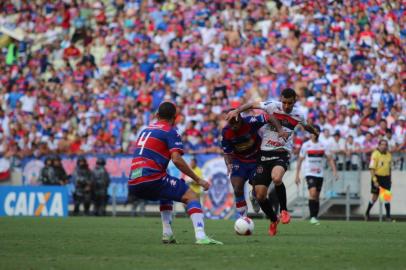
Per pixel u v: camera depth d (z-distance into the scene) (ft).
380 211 167.32
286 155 94.27
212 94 215.92
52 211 191.72
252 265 54.90
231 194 184.44
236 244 76.59
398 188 182.50
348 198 176.65
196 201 74.43
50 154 208.95
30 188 192.54
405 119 187.83
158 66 232.53
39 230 110.63
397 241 84.58
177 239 84.89
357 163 184.55
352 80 202.18
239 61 224.94
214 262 56.95
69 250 69.26
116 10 266.57
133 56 242.58
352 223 143.54
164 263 56.29
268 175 94.07
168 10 255.09
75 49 261.44
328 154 147.54
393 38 219.20
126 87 232.53
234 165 97.86
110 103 229.66
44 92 242.78
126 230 110.32
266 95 211.00
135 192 72.95
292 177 189.06
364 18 224.12
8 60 263.70
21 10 277.85
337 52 214.69
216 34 237.66
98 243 78.84
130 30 253.65
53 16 272.92
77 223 138.51
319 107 198.90
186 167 71.41
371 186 170.09
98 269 52.65
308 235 97.66
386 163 167.63
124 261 57.98
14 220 152.97
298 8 233.14
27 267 54.08
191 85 223.30
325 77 208.54
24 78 252.62
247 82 215.10
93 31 263.70
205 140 200.75
